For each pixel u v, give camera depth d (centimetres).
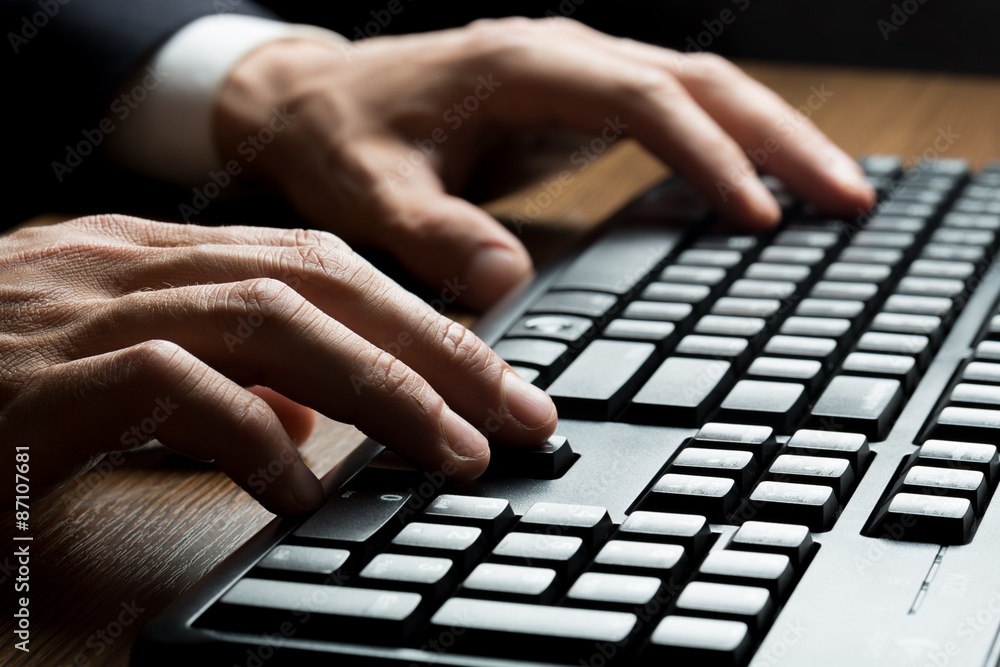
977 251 59
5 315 46
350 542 35
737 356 48
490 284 64
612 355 48
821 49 139
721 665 29
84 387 40
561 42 76
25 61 81
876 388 45
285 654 31
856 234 63
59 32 81
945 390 46
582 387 46
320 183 74
